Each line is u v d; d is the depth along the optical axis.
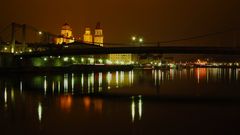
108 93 60.53
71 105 44.28
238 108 42.88
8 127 30.75
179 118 35.38
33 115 36.56
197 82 91.19
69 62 163.12
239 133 28.89
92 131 29.41
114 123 32.56
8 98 51.00
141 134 28.50
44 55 123.31
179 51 105.94
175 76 123.44
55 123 32.44
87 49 118.44
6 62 119.62
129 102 48.41
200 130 29.86
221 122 33.38
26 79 90.00
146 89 69.31
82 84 78.69
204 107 43.88
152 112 39.12
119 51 113.75
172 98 54.25
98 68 154.00
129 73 143.38
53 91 62.22
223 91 66.81
